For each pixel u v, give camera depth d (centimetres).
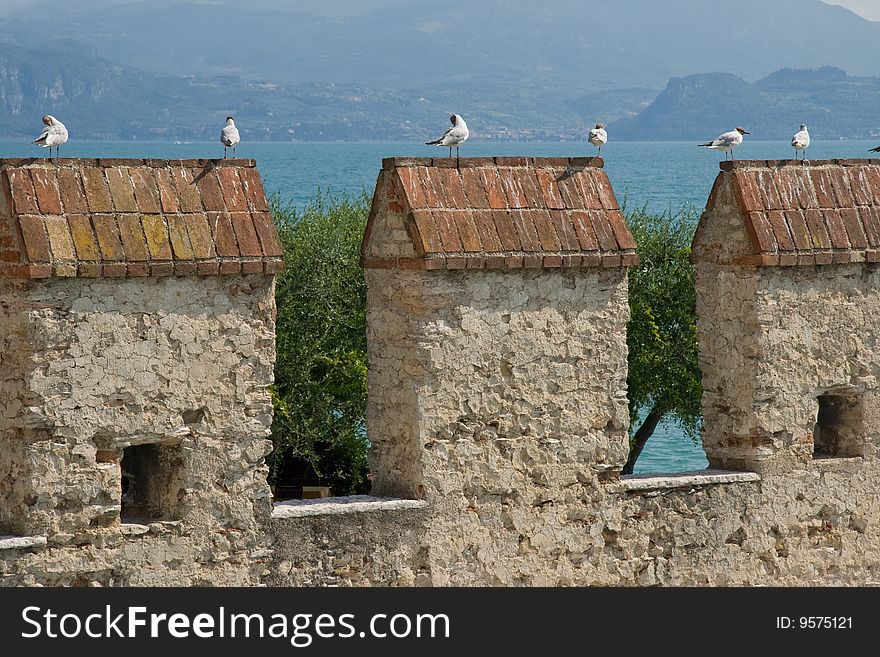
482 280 3891
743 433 4309
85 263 3444
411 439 3881
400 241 3891
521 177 4019
